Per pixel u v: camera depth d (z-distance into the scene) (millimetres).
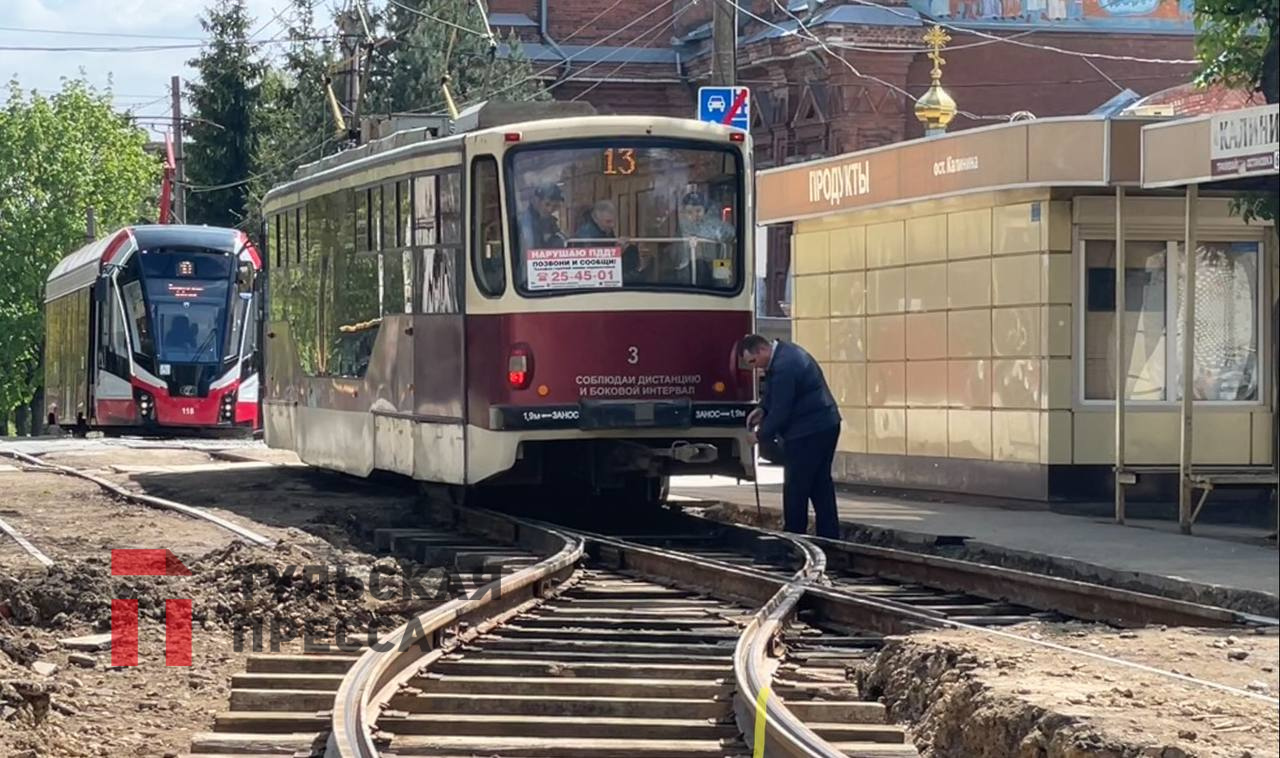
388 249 19094
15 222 72188
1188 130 15938
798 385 16672
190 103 64500
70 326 41281
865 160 21562
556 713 9195
